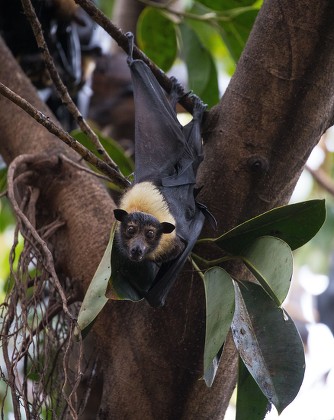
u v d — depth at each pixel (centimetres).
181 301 850
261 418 759
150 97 966
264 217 760
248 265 768
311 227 767
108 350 892
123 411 867
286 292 700
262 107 864
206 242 846
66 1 1320
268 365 730
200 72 1314
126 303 884
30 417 757
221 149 882
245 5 1220
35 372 843
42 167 1028
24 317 835
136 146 965
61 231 988
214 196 873
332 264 2156
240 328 749
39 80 1430
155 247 851
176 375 853
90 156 839
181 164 912
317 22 848
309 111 860
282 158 863
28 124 1112
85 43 1541
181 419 860
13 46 1367
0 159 1323
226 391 871
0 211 1836
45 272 874
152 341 859
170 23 1325
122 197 941
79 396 939
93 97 1752
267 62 867
